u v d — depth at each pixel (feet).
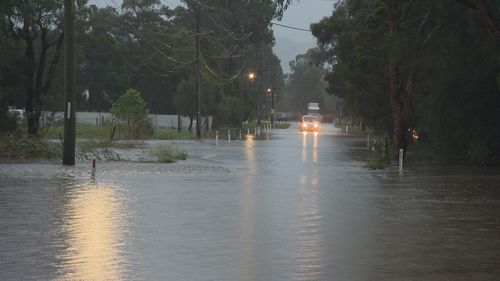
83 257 40.09
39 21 172.24
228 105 365.81
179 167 113.80
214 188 80.02
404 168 120.57
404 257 41.09
